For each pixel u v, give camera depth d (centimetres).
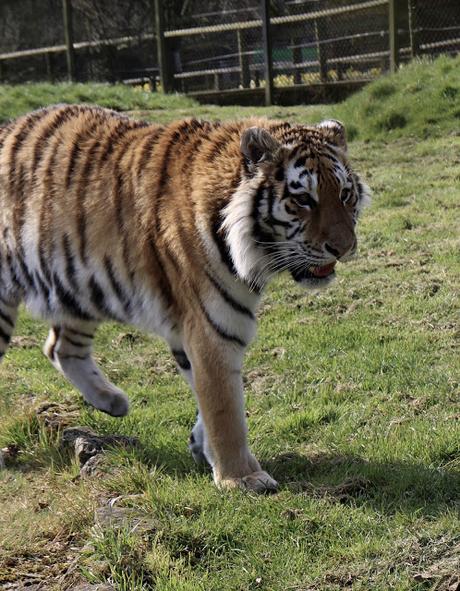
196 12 3534
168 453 986
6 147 1023
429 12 3039
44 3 3803
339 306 1400
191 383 957
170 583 727
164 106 3080
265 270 875
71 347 1091
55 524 841
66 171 966
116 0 3641
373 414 1055
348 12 3181
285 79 3369
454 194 1845
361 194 908
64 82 3716
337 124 908
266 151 848
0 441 1041
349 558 759
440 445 934
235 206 845
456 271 1473
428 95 2398
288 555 766
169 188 894
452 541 765
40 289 1003
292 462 944
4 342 1058
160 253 894
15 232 1000
